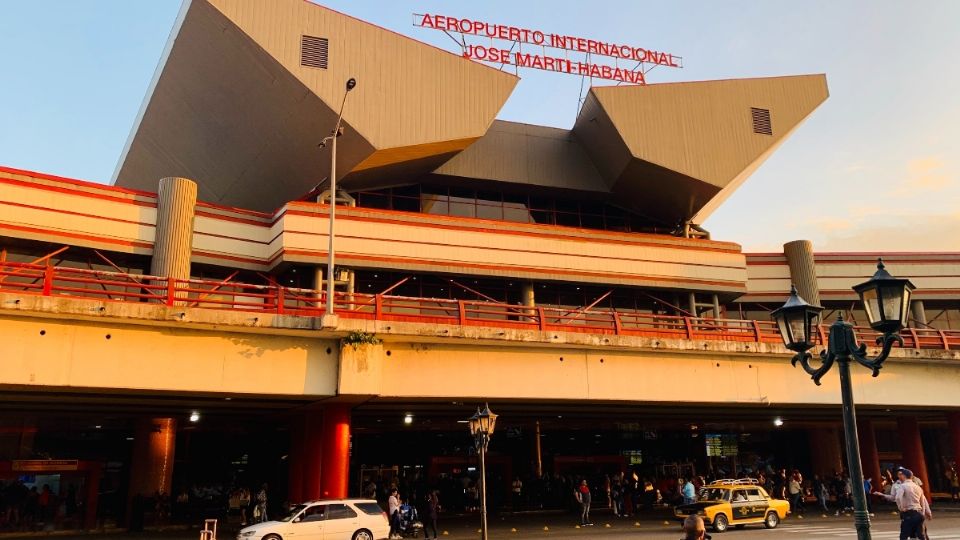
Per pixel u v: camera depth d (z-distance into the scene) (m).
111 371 19.62
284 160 39.78
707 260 45.81
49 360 19.00
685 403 27.61
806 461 47.38
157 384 20.09
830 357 10.19
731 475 46.41
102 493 36.16
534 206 47.75
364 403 25.78
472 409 28.75
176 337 20.61
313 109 36.50
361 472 39.91
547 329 25.94
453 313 40.53
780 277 49.50
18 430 32.50
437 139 38.44
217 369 20.91
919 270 50.75
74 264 34.66
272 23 35.72
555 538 23.38
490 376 24.22
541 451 44.19
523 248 41.41
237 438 40.81
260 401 23.81
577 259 42.56
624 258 43.72
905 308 9.57
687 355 27.25
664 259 44.66
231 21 34.66
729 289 45.78
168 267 34.66
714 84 46.00
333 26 37.22
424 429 40.56
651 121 43.97
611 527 27.42
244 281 38.41
